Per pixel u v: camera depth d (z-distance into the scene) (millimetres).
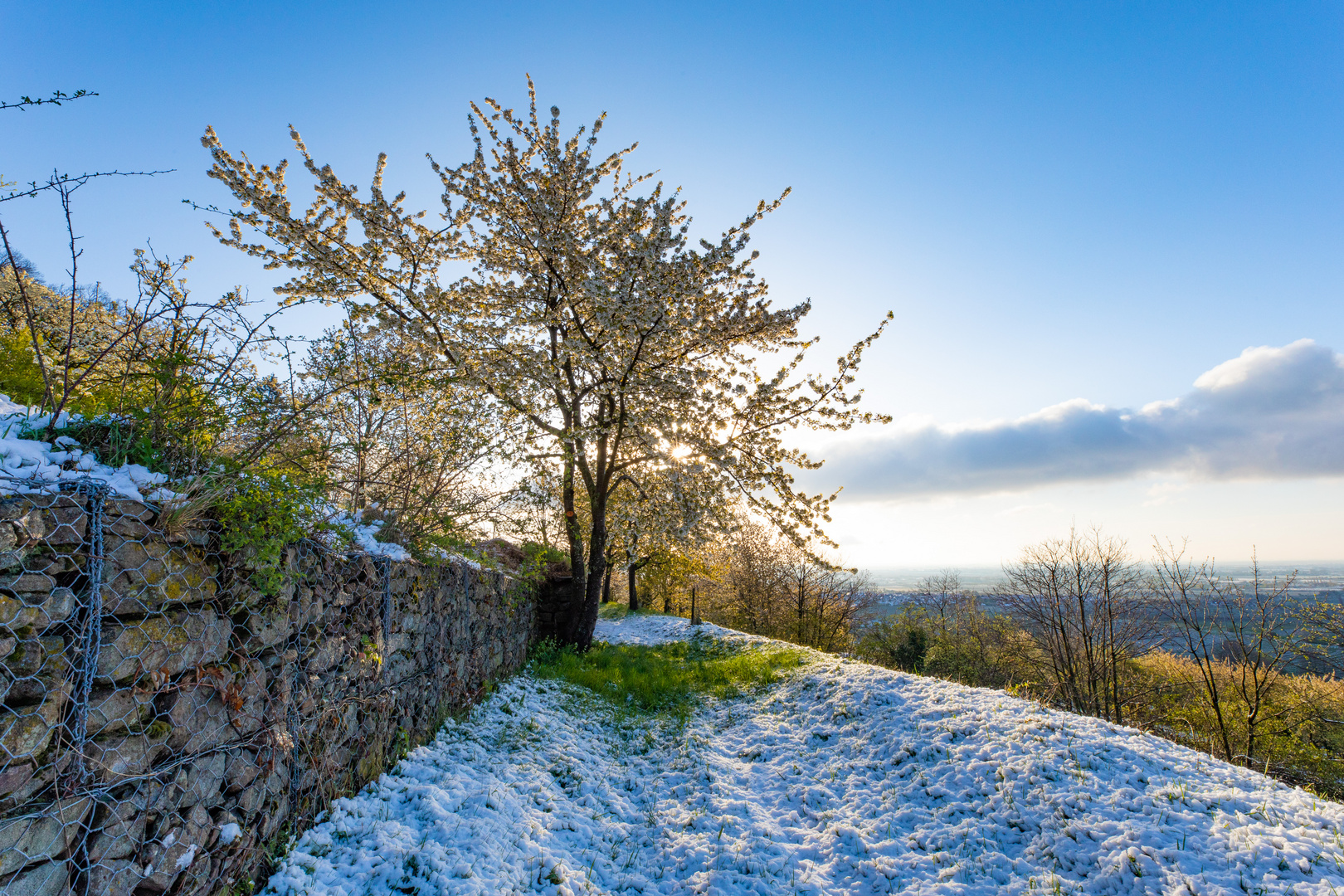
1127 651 20750
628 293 9289
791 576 27078
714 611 30688
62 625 2266
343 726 4328
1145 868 4090
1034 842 4660
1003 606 23141
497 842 4191
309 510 3674
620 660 12570
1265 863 3988
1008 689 8125
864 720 7406
